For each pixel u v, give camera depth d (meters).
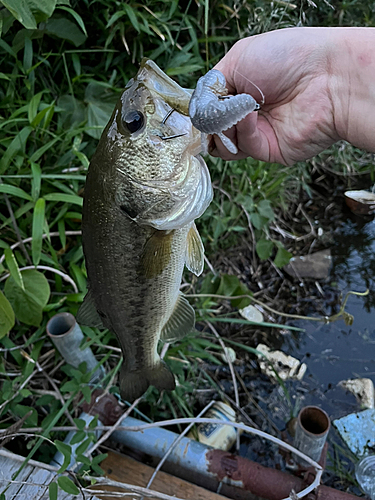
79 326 0.55
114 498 0.47
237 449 0.60
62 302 0.57
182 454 0.49
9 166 0.56
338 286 0.82
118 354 0.60
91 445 0.48
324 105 0.37
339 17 0.73
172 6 0.62
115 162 0.33
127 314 0.39
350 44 0.34
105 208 0.34
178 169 0.33
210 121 0.24
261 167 0.78
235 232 0.83
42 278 0.52
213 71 0.28
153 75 0.32
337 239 0.90
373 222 0.92
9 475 0.41
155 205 0.33
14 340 0.56
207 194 0.35
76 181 0.59
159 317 0.41
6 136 0.59
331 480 0.57
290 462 0.54
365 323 0.77
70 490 0.34
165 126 0.32
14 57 0.59
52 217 0.61
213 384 0.64
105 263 0.36
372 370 0.70
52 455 0.48
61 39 0.63
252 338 0.74
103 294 0.38
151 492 0.40
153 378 0.46
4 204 0.58
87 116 0.62
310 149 0.40
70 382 0.46
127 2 0.63
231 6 0.67
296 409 0.65
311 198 0.96
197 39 0.67
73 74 0.66
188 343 0.62
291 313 0.78
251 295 0.71
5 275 0.54
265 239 0.78
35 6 0.45
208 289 0.70
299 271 0.83
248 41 0.36
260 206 0.79
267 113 0.40
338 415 0.65
